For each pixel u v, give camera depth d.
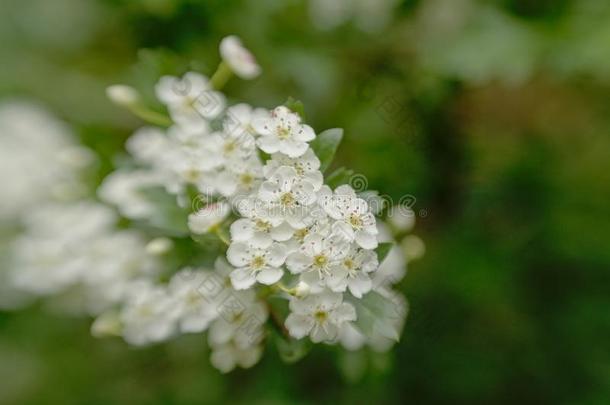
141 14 0.35
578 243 0.37
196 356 0.37
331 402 0.35
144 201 0.28
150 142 0.31
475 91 0.36
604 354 0.36
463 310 0.35
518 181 0.36
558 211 0.37
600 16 0.36
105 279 0.32
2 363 0.38
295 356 0.26
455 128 0.35
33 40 0.42
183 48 0.36
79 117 0.41
